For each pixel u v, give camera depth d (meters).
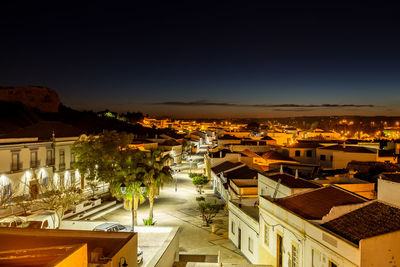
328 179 31.88
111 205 40.94
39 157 38.38
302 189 21.66
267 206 21.56
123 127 139.12
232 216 30.48
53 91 126.62
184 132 178.88
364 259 12.98
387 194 16.44
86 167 41.44
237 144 81.56
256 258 23.72
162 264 20.78
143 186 27.55
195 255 27.20
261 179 28.03
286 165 49.53
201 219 37.31
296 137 115.94
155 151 39.56
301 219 17.20
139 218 37.06
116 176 36.06
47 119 115.75
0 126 86.50
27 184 35.94
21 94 114.56
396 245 13.35
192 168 80.94
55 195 29.64
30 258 9.52
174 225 35.06
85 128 120.88
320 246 15.48
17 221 26.69
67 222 29.78
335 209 16.69
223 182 44.00
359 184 26.48
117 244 14.84
